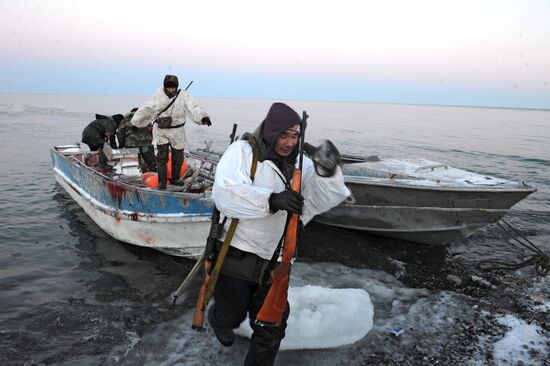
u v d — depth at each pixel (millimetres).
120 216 5797
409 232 6246
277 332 2586
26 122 32938
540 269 5617
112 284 5027
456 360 3436
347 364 3354
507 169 16266
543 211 9023
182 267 5488
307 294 4250
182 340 3689
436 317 4125
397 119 70125
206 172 6906
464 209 5836
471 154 21078
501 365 3377
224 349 3521
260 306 2570
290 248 2287
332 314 3926
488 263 5793
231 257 2465
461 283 5113
